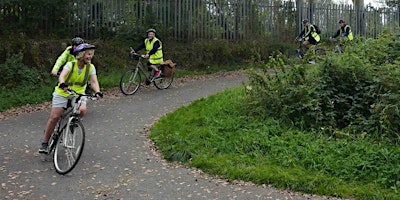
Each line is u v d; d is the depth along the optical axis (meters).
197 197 6.22
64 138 7.18
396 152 7.41
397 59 10.26
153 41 14.27
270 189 6.54
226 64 19.19
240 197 6.21
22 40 15.87
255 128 8.90
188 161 7.75
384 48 10.96
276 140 8.16
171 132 9.16
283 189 6.54
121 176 7.04
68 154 7.16
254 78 10.09
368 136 8.19
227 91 12.49
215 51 19.09
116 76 15.86
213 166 7.32
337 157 7.43
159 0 19.38
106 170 7.29
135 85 13.84
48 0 16.95
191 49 19.03
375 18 24.02
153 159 7.92
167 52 18.53
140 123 10.38
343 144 7.84
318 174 6.89
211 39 20.19
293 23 21.98
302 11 22.19
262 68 10.20
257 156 7.70
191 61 18.61
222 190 6.49
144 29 18.84
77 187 6.55
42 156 7.89
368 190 6.40
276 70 10.42
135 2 18.94
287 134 8.44
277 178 6.72
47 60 15.81
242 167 7.24
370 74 9.62
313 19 22.47
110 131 9.70
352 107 9.17
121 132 9.62
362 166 7.07
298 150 7.66
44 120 10.84
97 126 10.09
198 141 8.44
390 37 11.37
